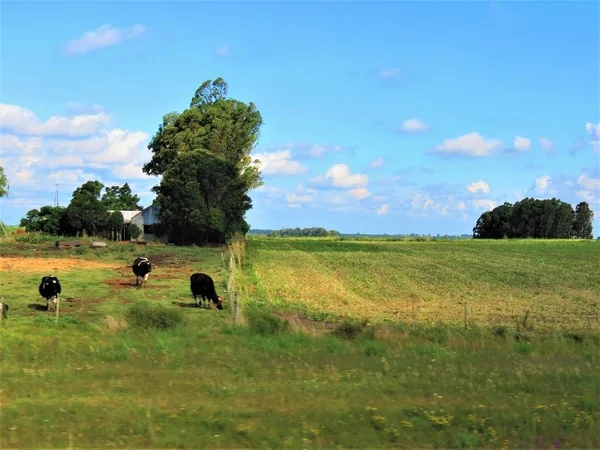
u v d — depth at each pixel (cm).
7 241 7244
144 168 9425
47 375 1406
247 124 9100
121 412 1122
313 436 1024
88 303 2933
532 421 1106
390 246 9725
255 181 9312
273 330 2117
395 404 1212
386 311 3139
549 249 9456
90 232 8912
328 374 1456
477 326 2386
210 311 2822
